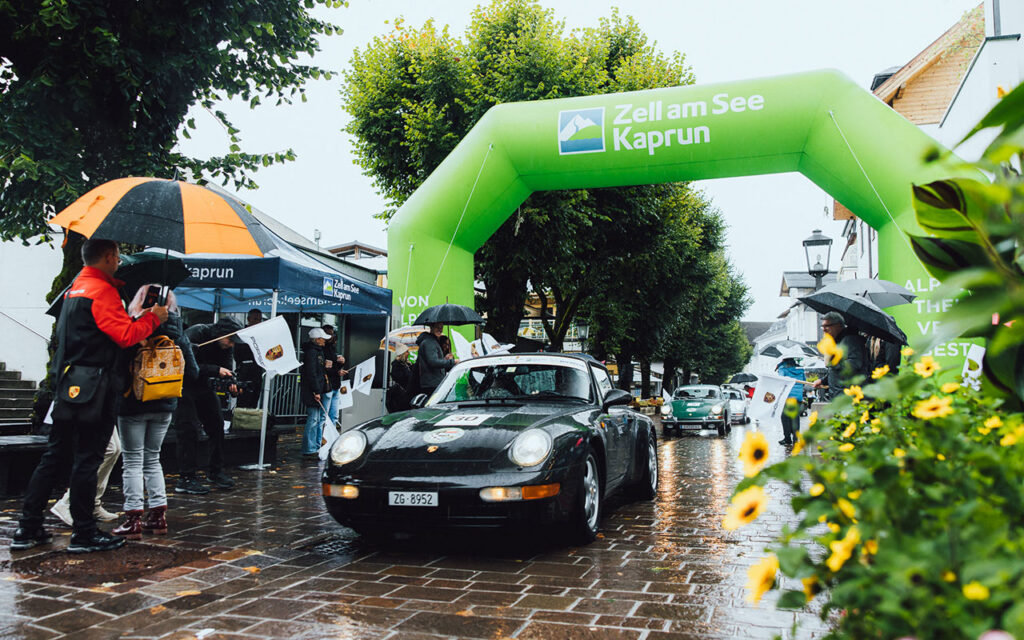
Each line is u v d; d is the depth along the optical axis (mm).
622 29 18016
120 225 4426
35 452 6547
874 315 6945
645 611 3383
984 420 1811
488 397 5863
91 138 7738
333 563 4344
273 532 5219
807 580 1367
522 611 3391
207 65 7996
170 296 4777
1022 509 1271
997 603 988
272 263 7961
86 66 7152
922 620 1060
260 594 3666
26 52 7207
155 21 7484
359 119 16266
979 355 6355
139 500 4926
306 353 9953
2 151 6801
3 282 13172
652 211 17703
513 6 16188
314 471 8664
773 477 1440
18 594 3600
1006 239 1356
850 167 9273
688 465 10461
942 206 1343
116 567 4145
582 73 15469
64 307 4398
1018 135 939
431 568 4234
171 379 4812
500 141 10547
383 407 10172
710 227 25703
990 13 10195
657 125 9922
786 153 9789
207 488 6996
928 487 1312
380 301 10148
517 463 4426
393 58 16047
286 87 9094
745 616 3297
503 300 17688
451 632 3104
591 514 5027
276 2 8445
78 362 4352
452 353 10828
